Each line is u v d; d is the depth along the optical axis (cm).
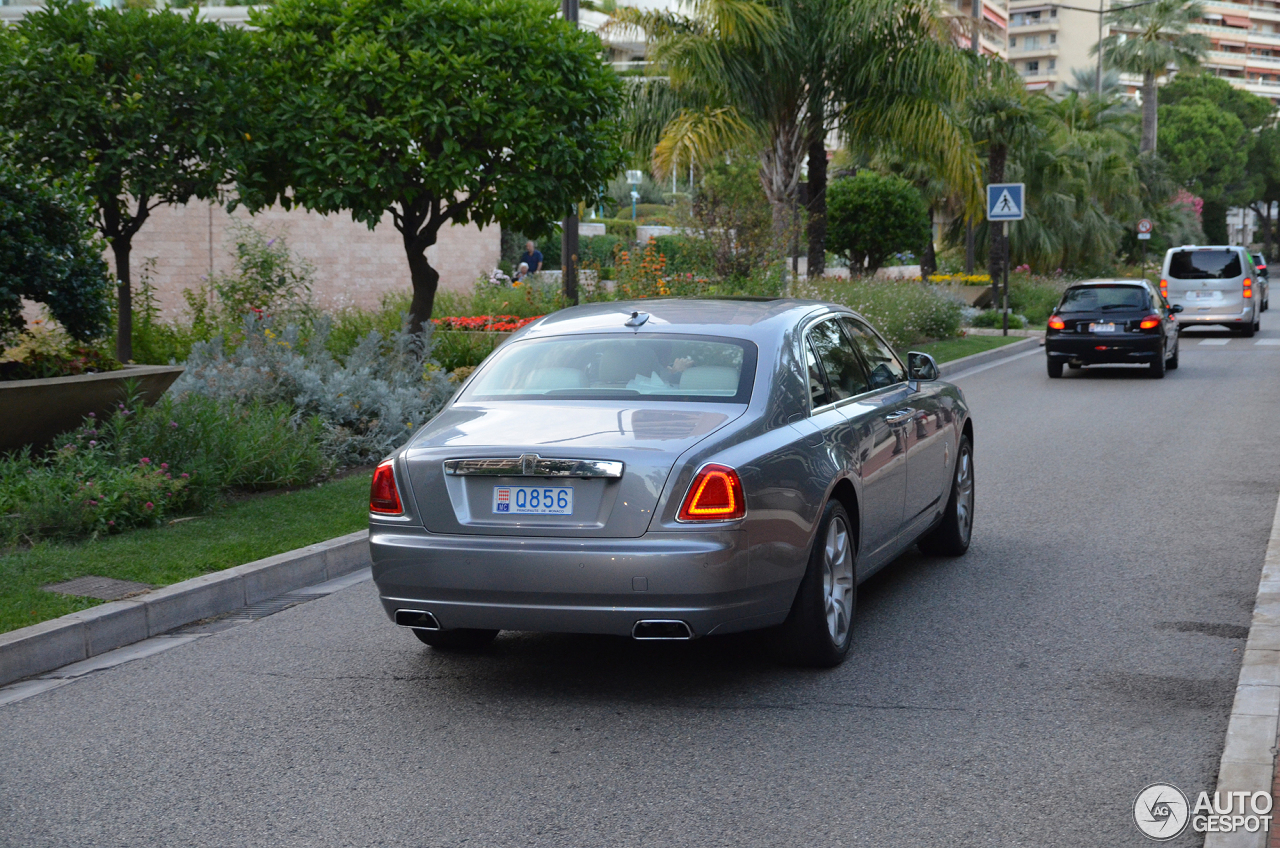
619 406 529
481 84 1186
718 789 416
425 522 504
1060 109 4762
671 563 470
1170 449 1190
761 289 2050
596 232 4038
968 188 2355
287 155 1188
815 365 588
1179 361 2267
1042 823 382
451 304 1855
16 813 411
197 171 1155
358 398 1112
